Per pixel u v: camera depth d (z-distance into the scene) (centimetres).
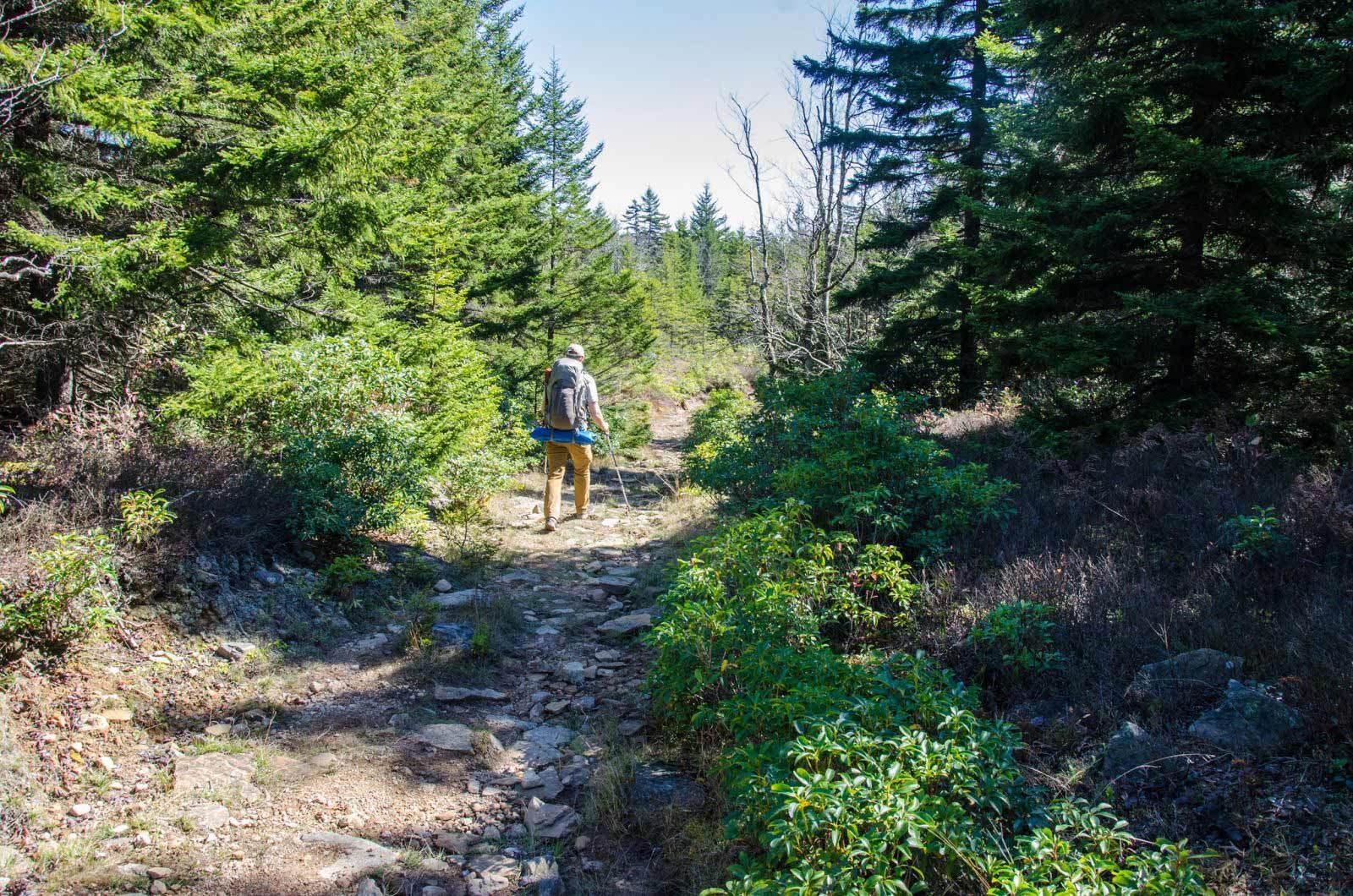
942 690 333
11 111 547
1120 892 217
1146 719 335
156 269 645
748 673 371
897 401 642
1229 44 632
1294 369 666
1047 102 777
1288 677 328
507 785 380
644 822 343
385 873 305
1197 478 588
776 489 602
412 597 616
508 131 1838
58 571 386
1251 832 264
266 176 656
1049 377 816
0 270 655
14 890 269
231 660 467
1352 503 471
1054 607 414
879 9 1380
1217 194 637
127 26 580
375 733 419
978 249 819
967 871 254
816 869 239
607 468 1661
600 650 557
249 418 706
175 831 316
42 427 686
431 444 839
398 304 1243
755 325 2339
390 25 817
